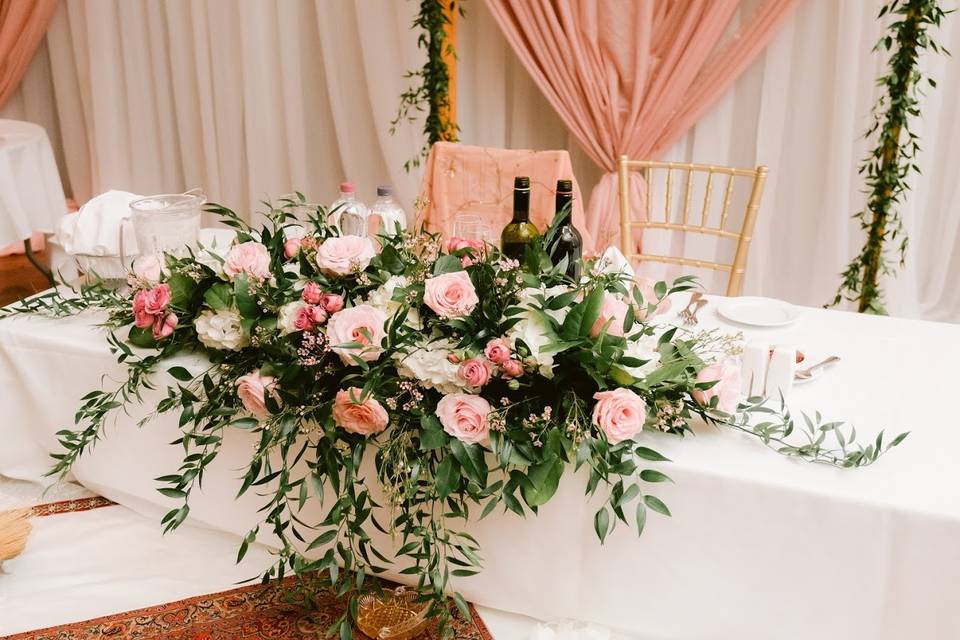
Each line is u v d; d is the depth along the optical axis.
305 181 4.17
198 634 1.47
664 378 1.29
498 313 1.31
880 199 3.13
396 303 1.36
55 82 4.68
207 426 1.48
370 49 3.73
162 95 4.41
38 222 3.44
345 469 1.41
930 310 3.55
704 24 3.14
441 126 3.58
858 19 3.08
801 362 1.64
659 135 3.36
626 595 1.42
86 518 1.78
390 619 1.46
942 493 1.24
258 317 1.43
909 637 1.27
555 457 1.28
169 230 1.81
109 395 1.58
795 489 1.25
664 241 3.49
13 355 1.76
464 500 1.43
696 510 1.32
